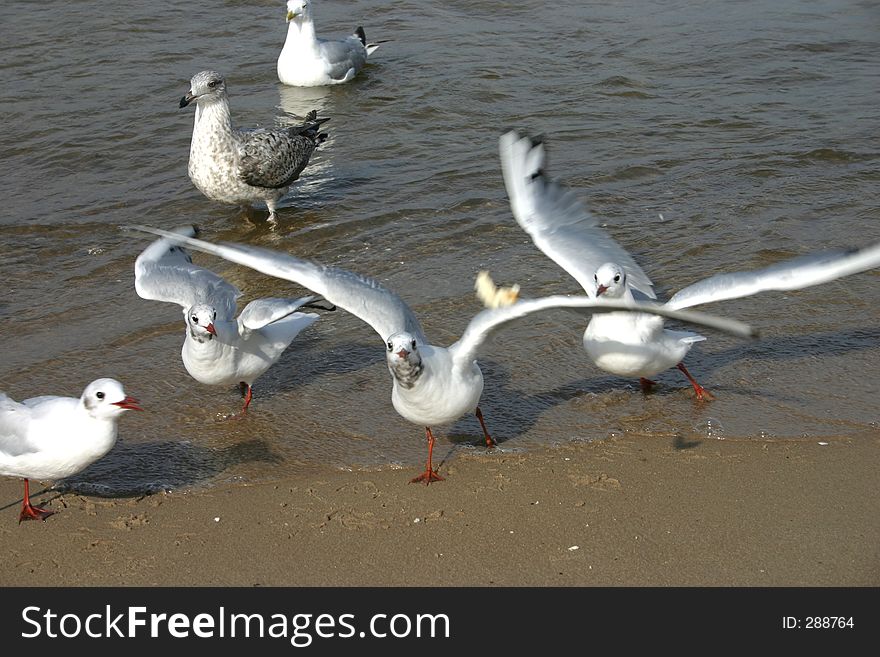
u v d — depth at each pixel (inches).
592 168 201.2
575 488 147.8
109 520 145.7
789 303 173.2
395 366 143.3
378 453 153.6
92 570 140.9
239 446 154.9
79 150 207.3
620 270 153.0
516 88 224.5
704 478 148.4
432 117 217.6
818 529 142.3
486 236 188.1
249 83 231.3
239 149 191.0
